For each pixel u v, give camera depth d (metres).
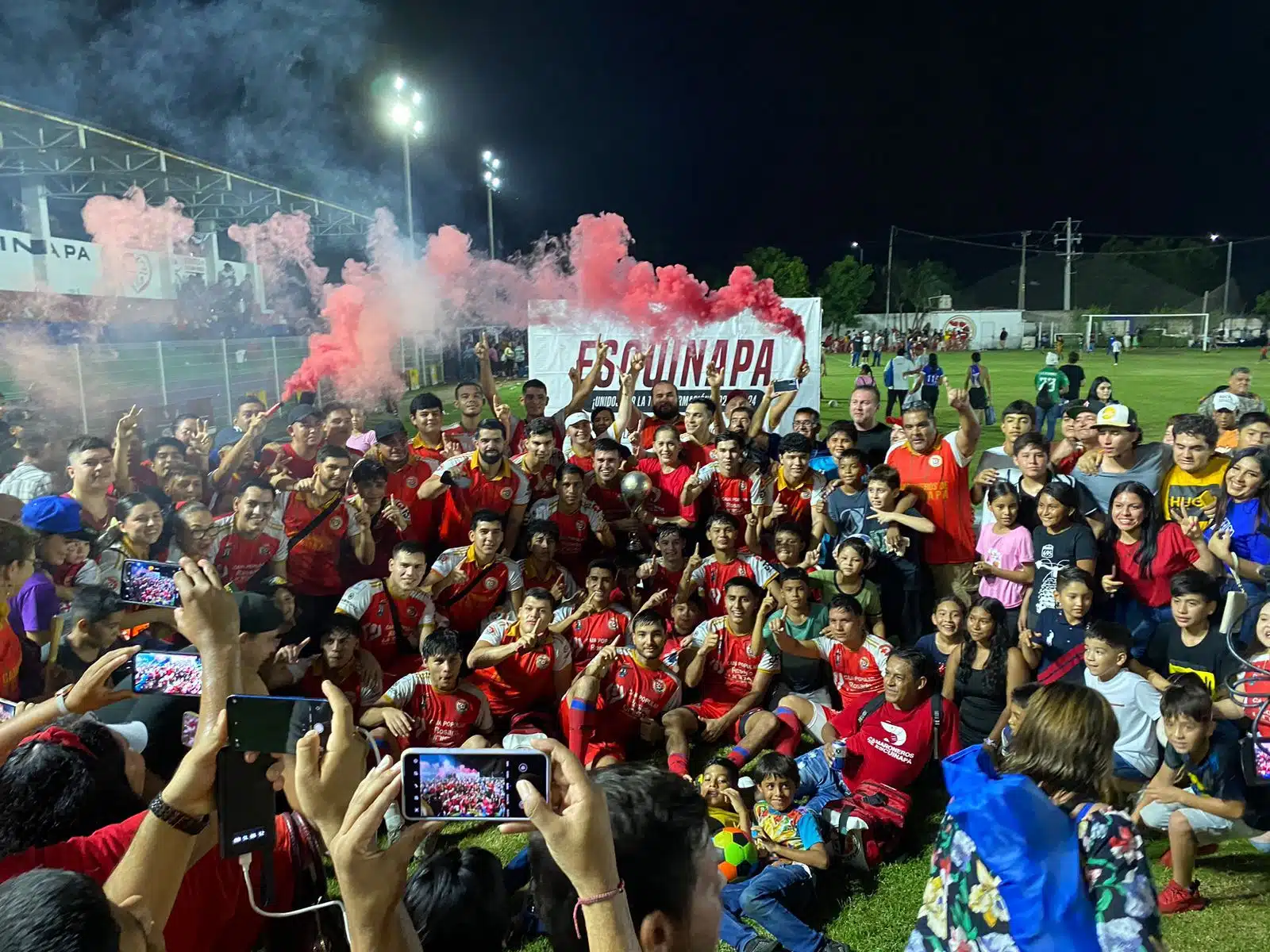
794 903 3.96
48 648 4.25
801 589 5.67
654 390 8.71
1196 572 4.79
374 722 5.12
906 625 6.39
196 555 5.30
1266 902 4.00
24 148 20.52
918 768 4.81
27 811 2.01
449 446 7.65
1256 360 41.69
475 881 2.16
